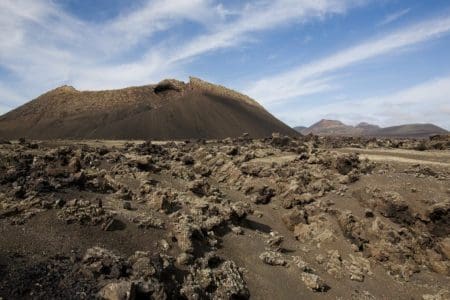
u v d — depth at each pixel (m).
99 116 184.75
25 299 17.66
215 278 25.02
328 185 46.12
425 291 31.56
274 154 63.12
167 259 24.39
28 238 22.53
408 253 35.06
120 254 23.52
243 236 32.91
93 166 41.09
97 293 18.75
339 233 37.34
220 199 39.69
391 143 76.06
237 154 62.09
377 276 32.72
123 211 29.12
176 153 57.09
